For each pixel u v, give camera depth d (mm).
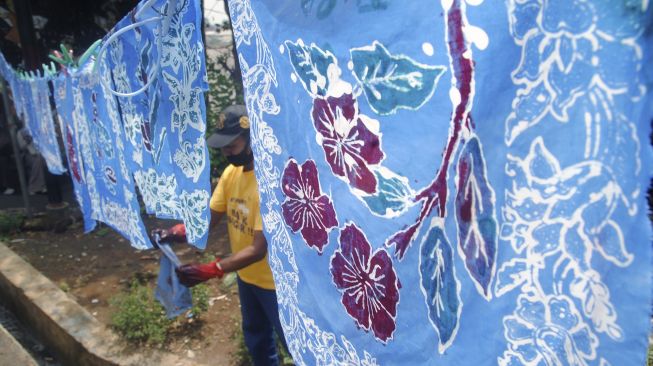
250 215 2453
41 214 6340
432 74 959
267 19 1382
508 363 937
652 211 748
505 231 890
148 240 2619
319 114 1267
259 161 1608
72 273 4836
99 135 2832
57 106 3441
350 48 1126
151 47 2035
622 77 709
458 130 937
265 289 2502
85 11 7477
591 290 793
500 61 851
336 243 1320
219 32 7875
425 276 1081
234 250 2648
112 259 5109
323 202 1333
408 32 986
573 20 751
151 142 2244
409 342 1163
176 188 2129
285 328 1700
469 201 942
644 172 697
